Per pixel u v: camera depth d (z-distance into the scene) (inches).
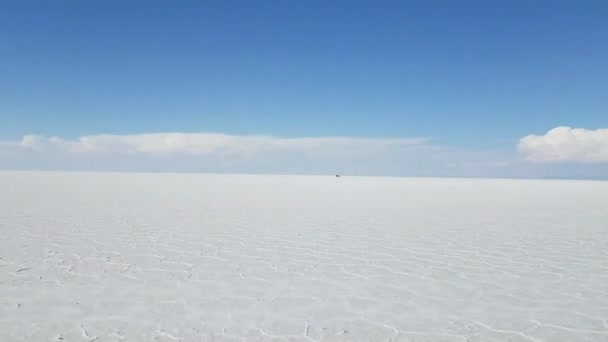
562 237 317.4
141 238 296.2
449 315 153.6
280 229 348.5
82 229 328.2
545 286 190.4
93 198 607.2
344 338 132.3
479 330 139.9
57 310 152.3
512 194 853.2
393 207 548.7
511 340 132.0
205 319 146.6
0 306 155.1
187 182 1284.4
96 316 147.2
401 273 212.2
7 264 215.2
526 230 352.8
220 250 262.2
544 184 1512.1
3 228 321.7
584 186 1332.4
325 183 1401.3
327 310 157.9
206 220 396.5
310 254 254.2
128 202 561.3
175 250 259.4
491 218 434.9
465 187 1176.2
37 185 890.1
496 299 172.2
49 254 239.8
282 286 188.2
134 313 150.9
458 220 416.5
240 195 748.0
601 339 133.1
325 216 441.4
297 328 139.9
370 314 154.1
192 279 196.5
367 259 242.5
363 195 784.9
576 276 207.3
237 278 199.9
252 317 149.6
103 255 241.1
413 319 149.5
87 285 183.5
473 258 245.9
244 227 356.8
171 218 406.3
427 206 565.6
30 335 129.8
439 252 262.2
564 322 147.1
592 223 399.5
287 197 713.6
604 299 172.4
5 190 711.1
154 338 129.5
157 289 179.9
